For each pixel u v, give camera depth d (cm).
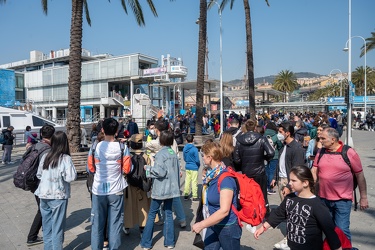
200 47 1584
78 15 922
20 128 1789
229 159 500
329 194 385
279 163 552
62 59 6353
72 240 490
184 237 500
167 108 4194
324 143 389
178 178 466
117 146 411
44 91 5772
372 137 2355
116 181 407
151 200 484
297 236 284
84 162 915
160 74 4269
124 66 4622
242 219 303
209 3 1964
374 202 667
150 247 457
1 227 549
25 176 430
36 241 472
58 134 407
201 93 1608
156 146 549
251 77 1858
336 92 8531
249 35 1848
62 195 399
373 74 6116
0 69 5091
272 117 2597
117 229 410
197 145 1567
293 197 296
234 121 730
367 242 469
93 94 5038
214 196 302
